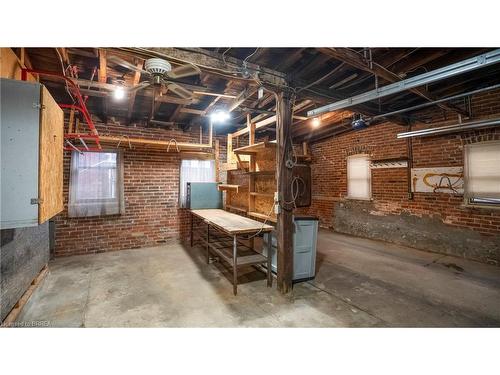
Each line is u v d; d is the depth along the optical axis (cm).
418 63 277
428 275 345
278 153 303
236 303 270
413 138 483
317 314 247
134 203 496
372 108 410
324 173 688
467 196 412
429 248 462
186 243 529
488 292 291
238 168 470
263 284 321
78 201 443
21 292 235
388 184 528
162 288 308
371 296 285
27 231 250
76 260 417
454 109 387
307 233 327
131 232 493
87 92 331
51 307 259
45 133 180
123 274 354
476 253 402
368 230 569
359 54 242
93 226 462
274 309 257
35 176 169
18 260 228
